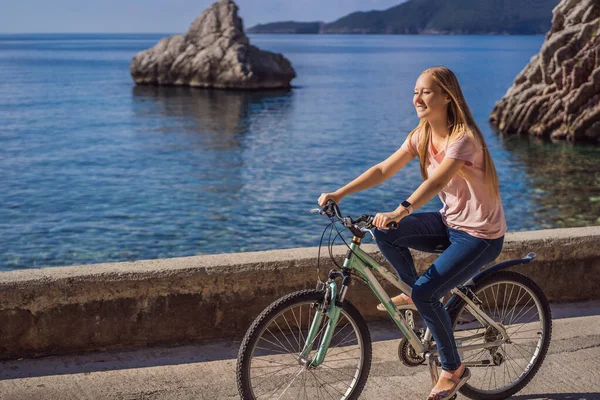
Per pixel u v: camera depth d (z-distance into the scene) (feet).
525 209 55.26
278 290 15.16
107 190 65.36
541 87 98.89
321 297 11.18
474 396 12.69
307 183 69.00
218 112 145.28
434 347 12.14
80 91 194.80
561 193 61.26
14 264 41.78
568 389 13.21
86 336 14.12
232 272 14.75
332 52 572.92
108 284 14.01
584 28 92.89
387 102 163.43
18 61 400.67
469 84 208.03
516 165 76.79
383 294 11.66
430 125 11.46
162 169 77.92
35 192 64.18
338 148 93.61
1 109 146.10
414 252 16.02
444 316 11.43
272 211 56.03
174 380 13.15
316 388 12.84
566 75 93.81
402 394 12.86
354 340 14.99
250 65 201.57
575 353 14.71
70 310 13.93
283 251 15.62
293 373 12.65
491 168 11.06
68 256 43.62
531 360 13.09
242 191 64.95
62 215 54.90
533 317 15.15
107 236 48.42
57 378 13.07
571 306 17.30
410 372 13.75
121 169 77.71
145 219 53.52
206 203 59.52
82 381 13.00
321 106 155.43
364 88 208.23
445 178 10.76
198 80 207.00
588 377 13.69
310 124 122.52
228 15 212.84
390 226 10.61
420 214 11.79
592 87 91.04
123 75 270.26
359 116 134.10
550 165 76.48
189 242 46.98
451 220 11.50
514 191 62.39
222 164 81.25
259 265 14.92
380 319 16.16
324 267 15.34
